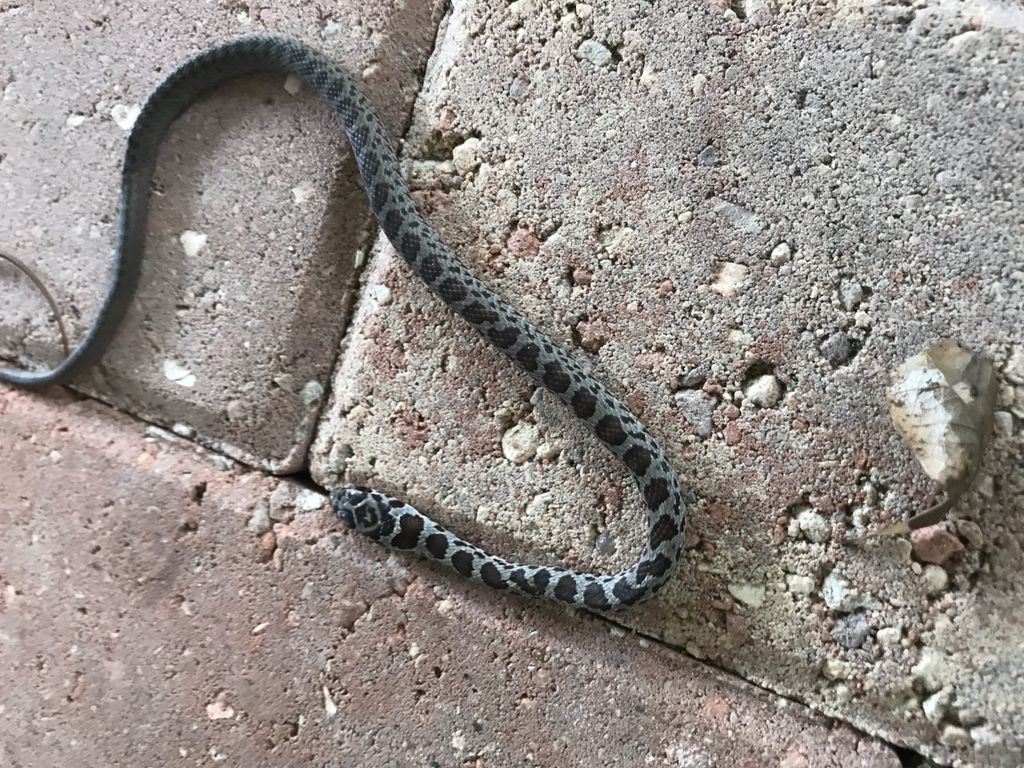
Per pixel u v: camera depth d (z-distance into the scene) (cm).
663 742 14
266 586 16
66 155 16
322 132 15
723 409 14
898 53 14
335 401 16
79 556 16
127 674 16
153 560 16
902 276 14
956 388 13
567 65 15
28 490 16
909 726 14
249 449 16
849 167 14
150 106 15
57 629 16
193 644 16
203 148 16
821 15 14
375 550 15
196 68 15
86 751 16
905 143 14
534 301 15
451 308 15
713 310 14
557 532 15
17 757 16
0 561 16
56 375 16
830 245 14
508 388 15
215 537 16
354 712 15
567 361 14
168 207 16
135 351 16
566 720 15
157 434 16
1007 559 13
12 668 16
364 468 15
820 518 14
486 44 15
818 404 14
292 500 16
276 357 16
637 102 15
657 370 15
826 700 14
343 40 15
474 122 15
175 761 16
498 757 15
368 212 15
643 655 15
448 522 15
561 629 15
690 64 14
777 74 14
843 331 14
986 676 13
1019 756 13
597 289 15
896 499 14
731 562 14
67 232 16
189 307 16
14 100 17
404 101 15
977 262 13
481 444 15
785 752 14
